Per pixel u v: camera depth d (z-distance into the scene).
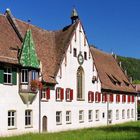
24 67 43.75
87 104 60.09
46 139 36.31
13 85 42.22
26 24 52.94
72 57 56.09
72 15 59.03
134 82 137.12
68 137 38.47
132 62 175.12
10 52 43.22
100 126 61.25
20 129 43.28
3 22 47.19
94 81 62.25
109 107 68.75
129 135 40.91
